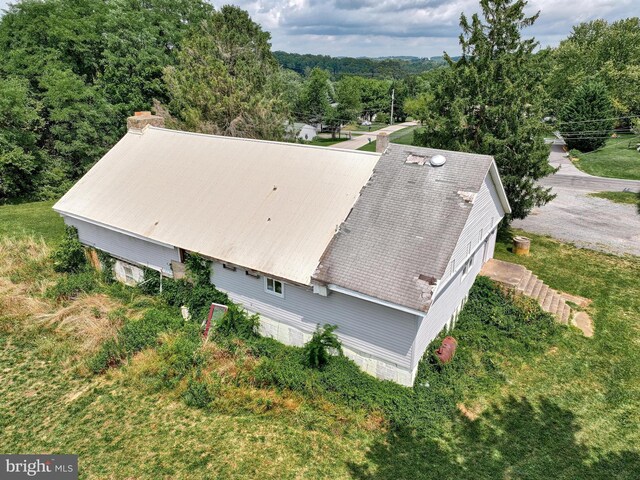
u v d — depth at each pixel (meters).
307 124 71.62
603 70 50.28
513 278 16.19
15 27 36.09
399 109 96.62
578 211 27.12
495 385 12.26
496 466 9.72
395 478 9.41
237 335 13.91
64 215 18.84
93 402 11.54
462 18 19.16
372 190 13.77
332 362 12.45
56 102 31.69
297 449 10.09
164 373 12.07
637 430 10.70
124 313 15.37
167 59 37.22
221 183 16.41
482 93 18.86
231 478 9.30
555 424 10.91
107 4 39.12
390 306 10.77
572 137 44.19
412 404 11.29
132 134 21.05
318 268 12.12
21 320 14.92
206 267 14.67
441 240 11.70
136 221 16.44
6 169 31.05
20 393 11.88
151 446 10.14
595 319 15.46
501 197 16.73
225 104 29.69
